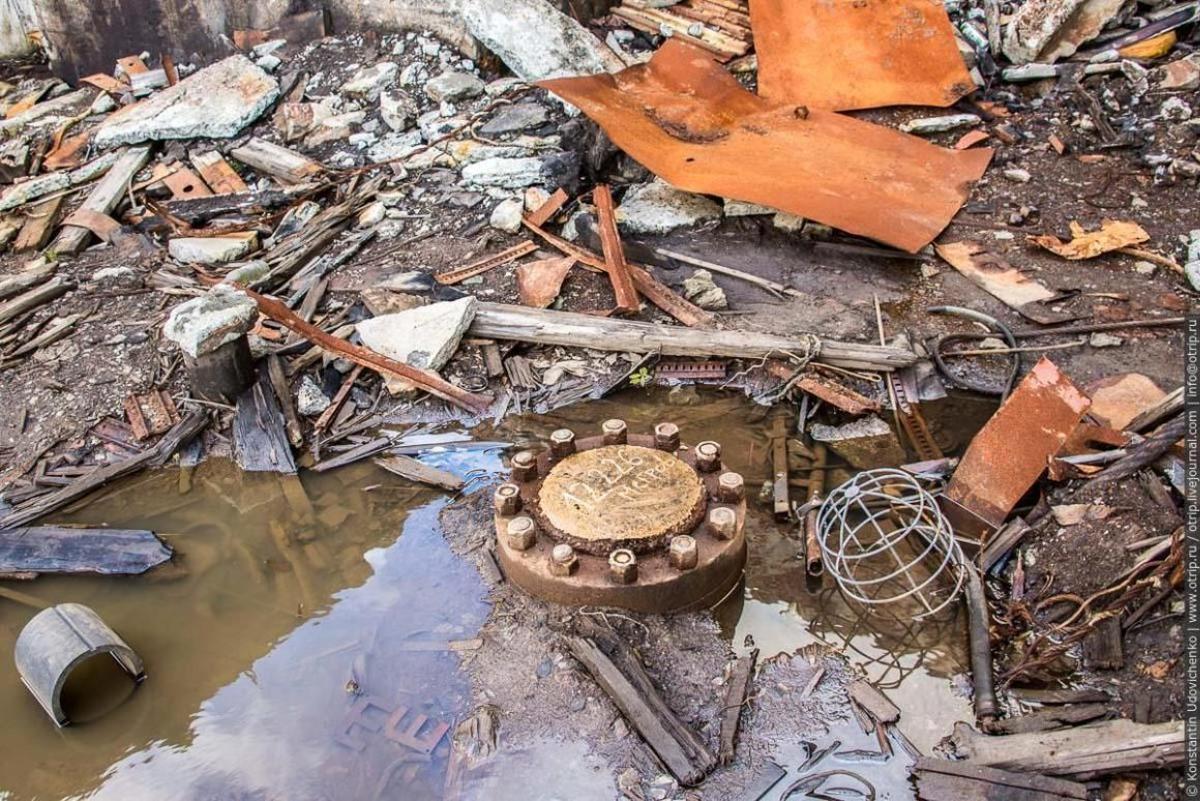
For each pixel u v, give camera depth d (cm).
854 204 300
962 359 270
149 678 210
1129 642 193
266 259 328
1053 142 333
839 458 250
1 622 225
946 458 243
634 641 202
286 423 270
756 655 204
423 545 235
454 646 208
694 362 280
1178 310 272
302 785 187
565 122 366
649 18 408
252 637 217
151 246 343
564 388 277
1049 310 277
